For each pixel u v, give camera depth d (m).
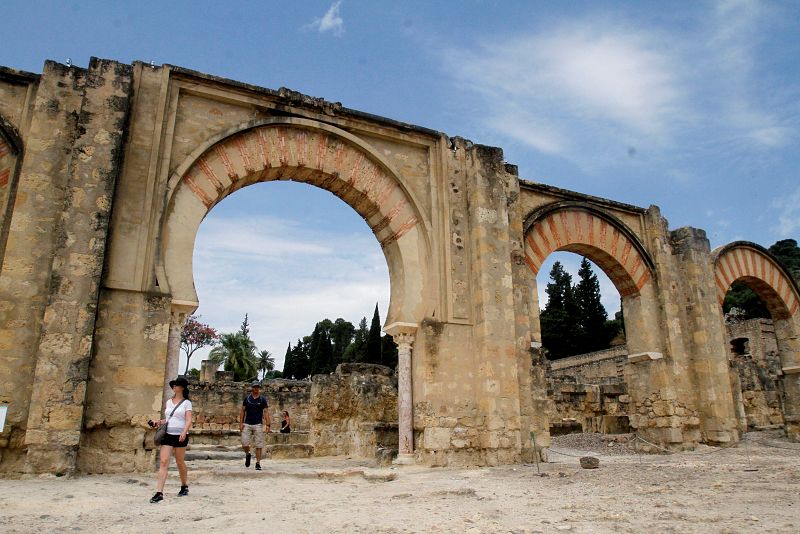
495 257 11.99
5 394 8.30
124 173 9.58
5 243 9.09
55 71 9.70
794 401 18.11
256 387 10.80
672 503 5.91
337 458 15.02
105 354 8.78
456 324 11.68
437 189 12.41
